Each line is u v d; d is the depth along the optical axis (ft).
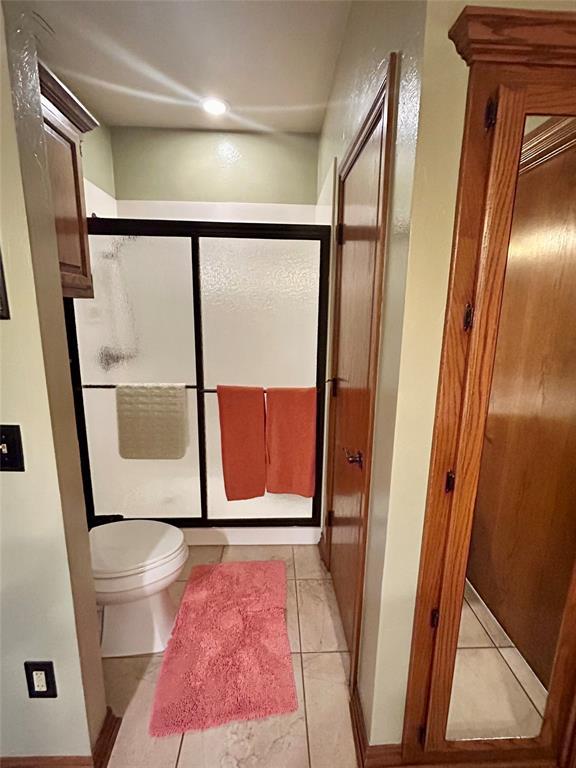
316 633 5.75
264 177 9.25
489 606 4.21
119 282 6.95
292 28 5.46
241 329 7.19
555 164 3.23
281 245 6.93
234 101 7.60
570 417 3.63
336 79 6.39
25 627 3.68
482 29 2.53
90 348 7.16
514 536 4.08
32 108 3.06
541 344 3.64
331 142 6.97
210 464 7.72
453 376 3.17
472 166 2.84
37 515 3.47
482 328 3.06
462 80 2.75
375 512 3.96
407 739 3.92
